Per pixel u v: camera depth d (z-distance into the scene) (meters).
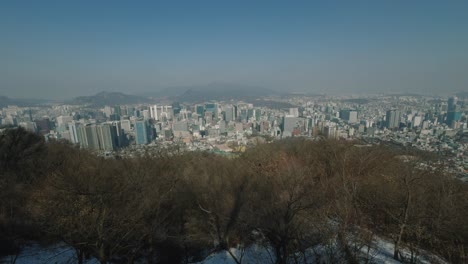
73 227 9.17
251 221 10.84
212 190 14.64
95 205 9.34
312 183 13.23
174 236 12.98
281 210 9.51
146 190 11.74
